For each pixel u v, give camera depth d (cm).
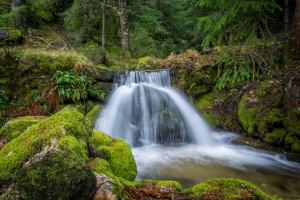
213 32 539
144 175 385
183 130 592
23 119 299
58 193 139
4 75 545
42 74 577
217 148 532
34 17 1088
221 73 721
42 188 139
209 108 686
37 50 655
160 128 579
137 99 631
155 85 738
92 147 250
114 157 266
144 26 1115
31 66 568
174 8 1208
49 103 542
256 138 546
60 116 232
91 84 620
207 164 438
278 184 356
